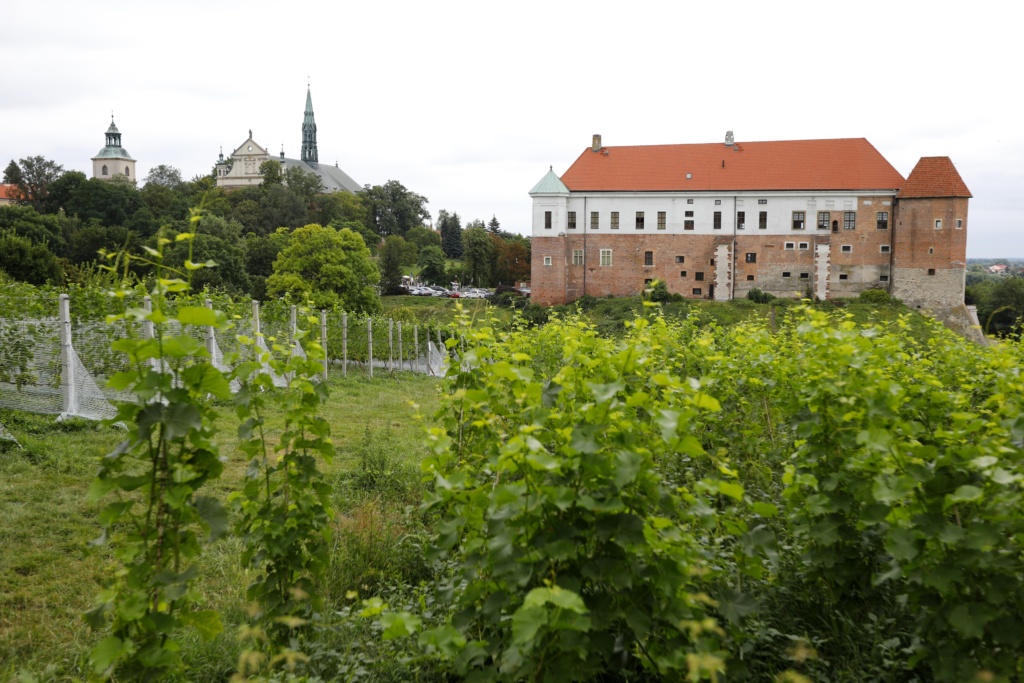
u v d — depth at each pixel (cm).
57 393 1283
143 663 349
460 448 578
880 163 7100
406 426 1413
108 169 18500
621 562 334
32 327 1283
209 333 1370
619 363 432
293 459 488
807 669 395
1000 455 373
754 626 419
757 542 384
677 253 7344
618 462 332
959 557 343
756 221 7194
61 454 958
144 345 339
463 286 12338
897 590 437
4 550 646
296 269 6162
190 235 360
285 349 493
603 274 7488
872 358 520
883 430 385
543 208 7400
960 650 354
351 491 849
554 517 345
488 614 358
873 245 6981
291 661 368
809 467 496
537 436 392
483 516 398
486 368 575
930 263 6781
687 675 322
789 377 656
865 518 404
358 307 6228
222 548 661
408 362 3067
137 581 355
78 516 736
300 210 12825
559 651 326
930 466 374
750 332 958
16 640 495
